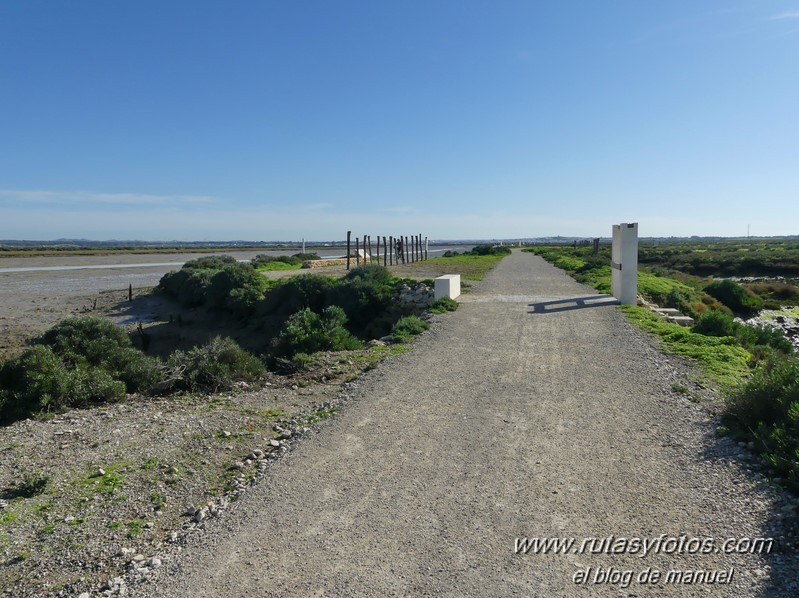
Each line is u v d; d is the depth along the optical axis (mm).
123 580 4164
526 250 72625
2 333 23812
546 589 3811
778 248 90938
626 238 16922
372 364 10930
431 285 20484
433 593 3789
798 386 6113
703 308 22391
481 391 8711
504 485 5414
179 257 85812
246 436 7410
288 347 13359
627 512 4816
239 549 4461
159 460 6641
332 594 3814
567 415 7418
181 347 22406
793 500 4746
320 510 5047
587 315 15102
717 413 7168
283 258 50469
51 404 9352
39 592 4125
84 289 39156
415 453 6312
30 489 5840
